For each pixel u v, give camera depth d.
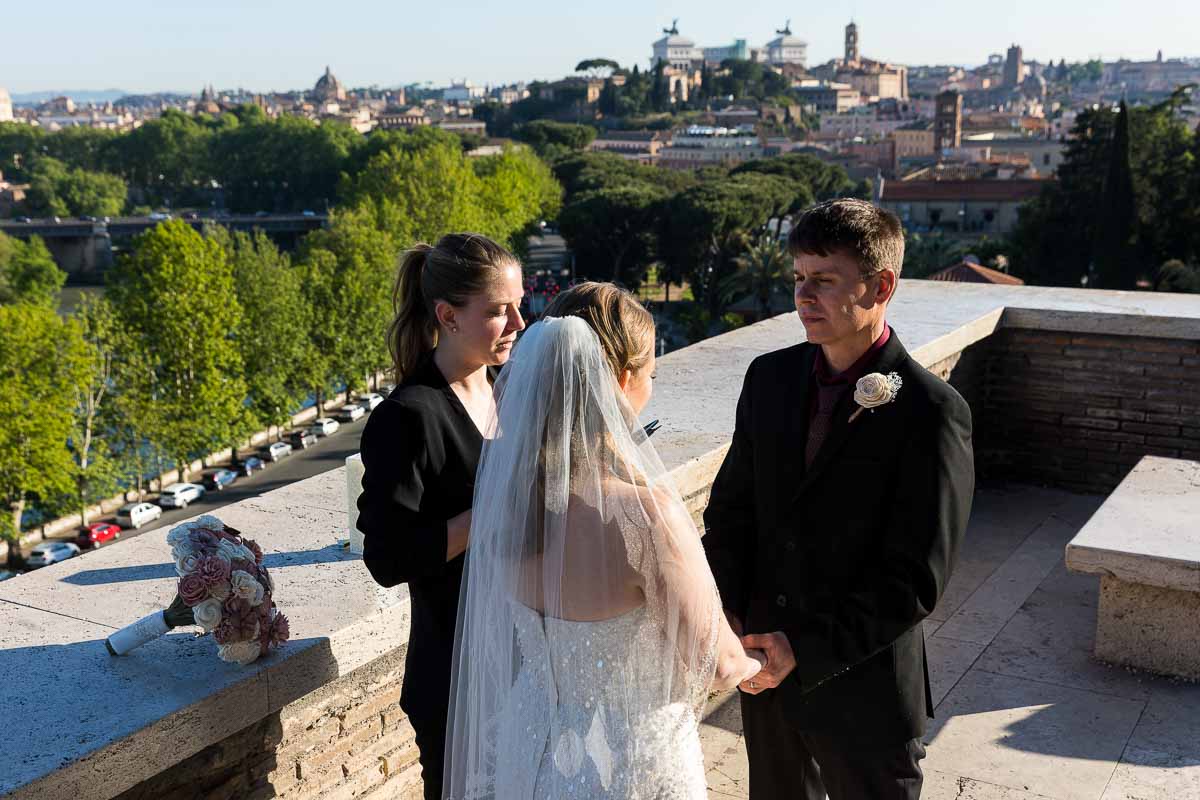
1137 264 52.38
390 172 75.75
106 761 2.08
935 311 5.99
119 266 42.34
